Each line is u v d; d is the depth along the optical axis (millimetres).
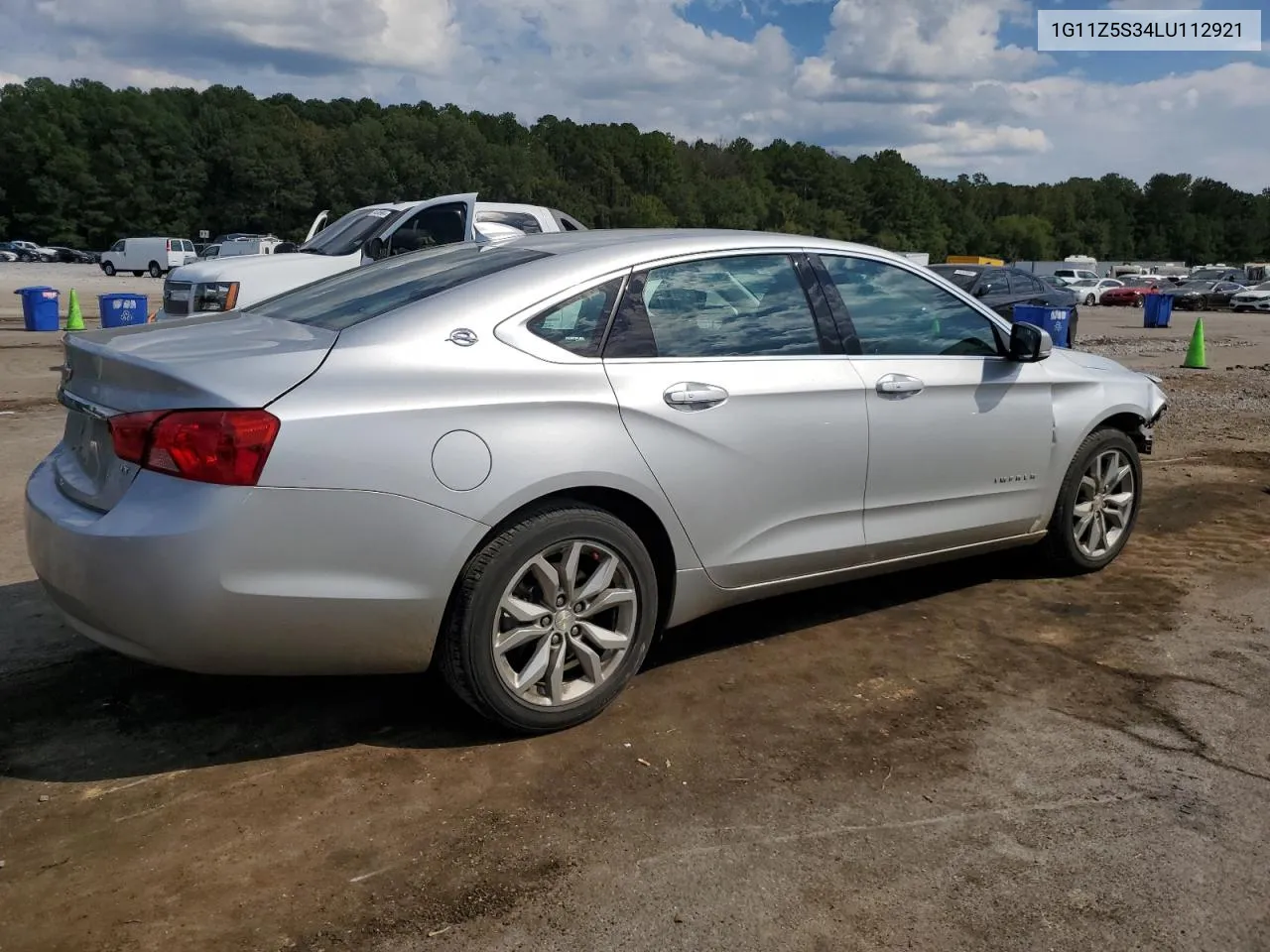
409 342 3133
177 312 9289
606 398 3344
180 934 2393
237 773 3111
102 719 3436
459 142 109500
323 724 3426
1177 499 6863
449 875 2633
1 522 5590
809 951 2389
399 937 2402
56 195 99188
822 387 3865
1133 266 92500
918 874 2682
